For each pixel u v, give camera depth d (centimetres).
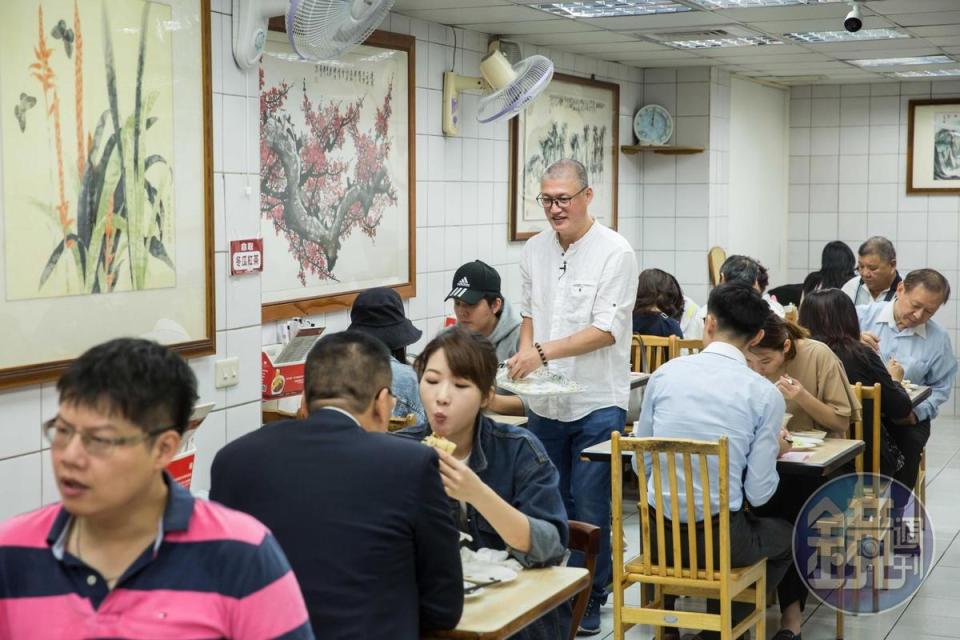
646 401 381
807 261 1016
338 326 539
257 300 401
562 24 617
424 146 598
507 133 677
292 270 500
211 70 369
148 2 340
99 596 149
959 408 962
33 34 302
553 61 725
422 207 599
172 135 353
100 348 151
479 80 620
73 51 314
